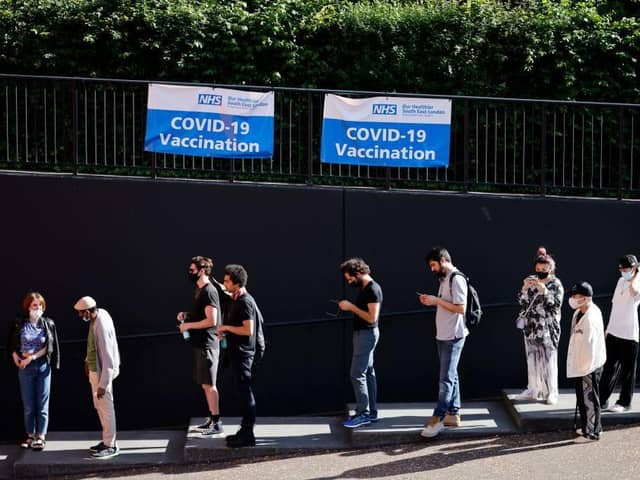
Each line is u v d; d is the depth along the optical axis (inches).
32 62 514.6
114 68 519.2
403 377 421.4
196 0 544.4
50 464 359.3
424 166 428.1
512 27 532.7
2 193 413.7
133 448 378.9
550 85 535.5
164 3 525.3
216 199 417.1
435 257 362.9
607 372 379.2
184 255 417.1
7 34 514.0
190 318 378.9
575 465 332.5
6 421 415.2
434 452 352.5
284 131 461.4
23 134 448.5
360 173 436.5
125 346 417.1
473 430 369.1
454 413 373.1
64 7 519.5
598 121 466.0
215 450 360.8
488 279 423.5
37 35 516.4
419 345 422.0
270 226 418.6
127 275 416.8
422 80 526.0
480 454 347.6
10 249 414.6
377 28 529.3
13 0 526.0
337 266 420.5
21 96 449.1
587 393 354.6
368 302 366.0
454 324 362.0
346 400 422.3
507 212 423.5
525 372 423.5
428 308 421.7
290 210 418.6
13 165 438.3
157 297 417.4
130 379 418.0
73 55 517.3
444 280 363.3
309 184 425.7
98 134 451.5
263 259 418.3
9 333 384.5
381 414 391.2
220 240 417.1
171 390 419.2
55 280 415.5
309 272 419.8
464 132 431.5
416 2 563.8
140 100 449.1
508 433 367.6
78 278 416.2
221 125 424.5
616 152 469.4
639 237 428.8
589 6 568.4
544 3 561.3
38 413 380.2
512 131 462.6
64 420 417.1
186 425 419.5
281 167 439.2
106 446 369.4
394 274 421.4
